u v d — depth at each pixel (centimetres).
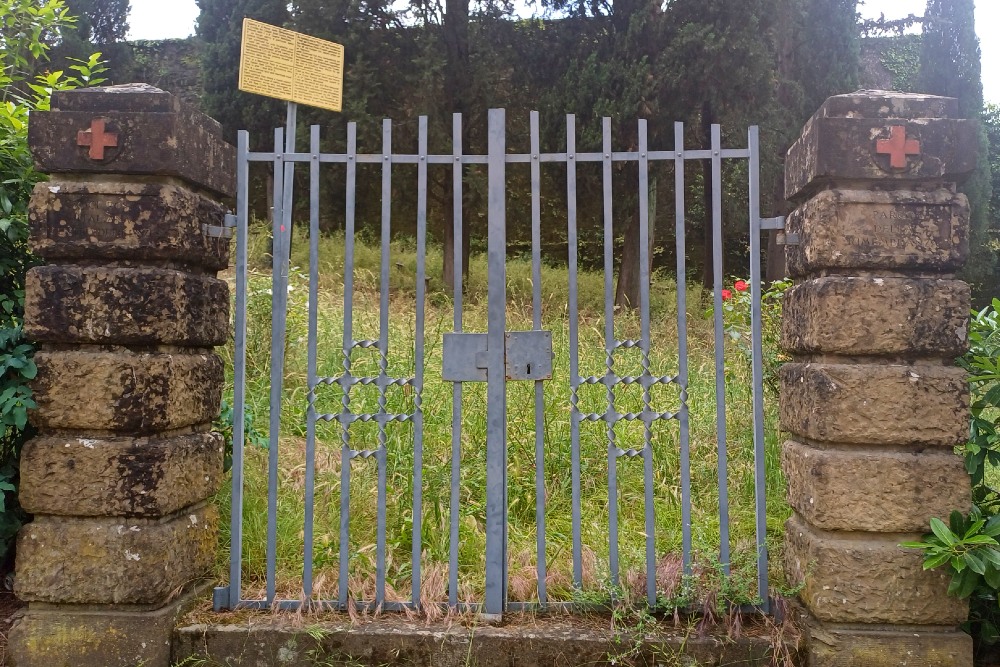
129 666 252
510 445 420
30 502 254
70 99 261
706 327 771
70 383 253
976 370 295
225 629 259
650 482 275
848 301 247
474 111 1115
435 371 530
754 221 277
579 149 994
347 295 279
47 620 254
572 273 280
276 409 283
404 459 398
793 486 271
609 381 278
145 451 254
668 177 1156
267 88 328
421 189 279
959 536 239
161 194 257
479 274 1173
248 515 338
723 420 275
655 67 964
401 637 257
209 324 283
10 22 408
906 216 250
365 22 1102
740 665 251
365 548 327
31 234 258
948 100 256
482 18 1102
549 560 324
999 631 272
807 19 1088
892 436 246
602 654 253
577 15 1068
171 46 1630
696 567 279
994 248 1588
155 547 254
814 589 250
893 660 243
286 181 299
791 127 1050
